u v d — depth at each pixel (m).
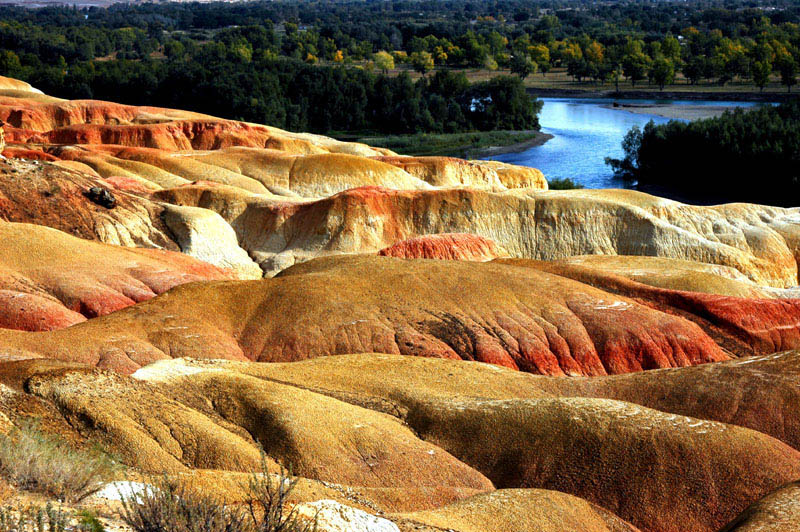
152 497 23.84
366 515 27.22
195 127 198.12
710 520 43.88
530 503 40.88
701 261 135.25
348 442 46.06
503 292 87.69
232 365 58.12
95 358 68.69
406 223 137.62
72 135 184.38
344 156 170.62
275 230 137.00
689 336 84.81
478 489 45.62
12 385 41.47
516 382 60.72
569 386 60.12
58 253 97.75
